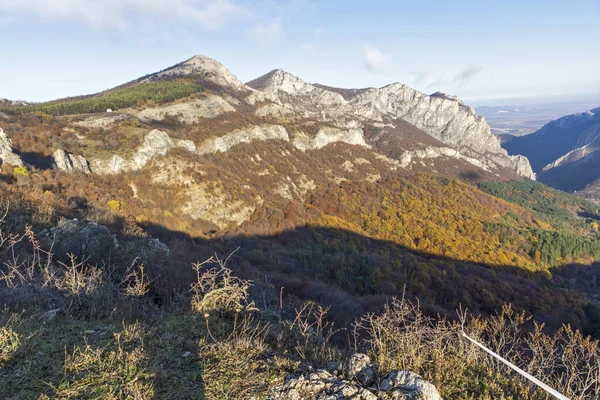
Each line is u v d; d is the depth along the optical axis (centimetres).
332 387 282
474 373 343
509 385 329
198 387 280
